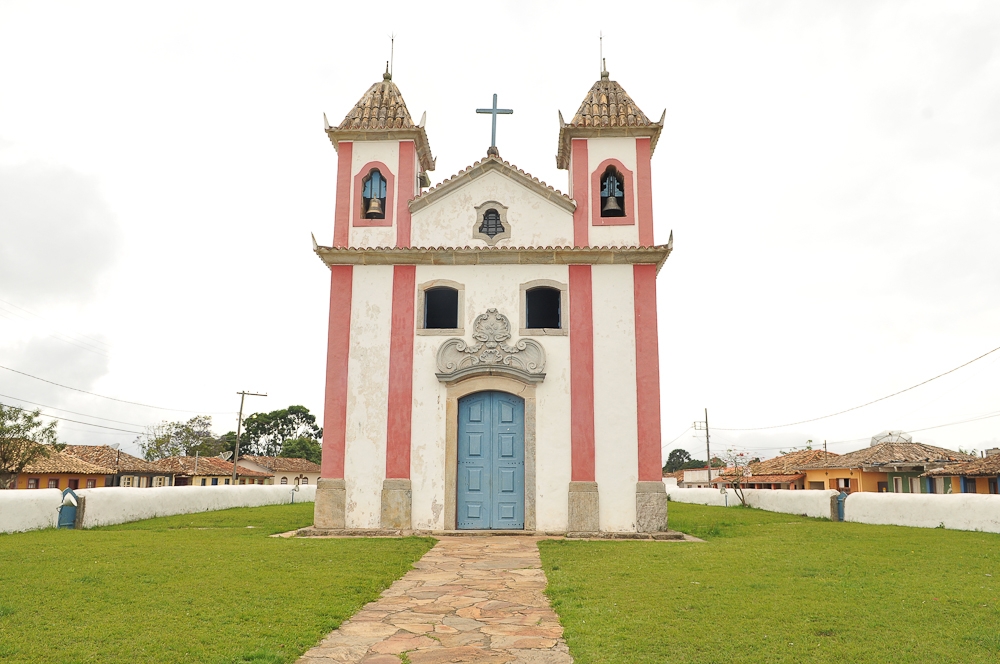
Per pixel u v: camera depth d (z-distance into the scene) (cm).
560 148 1853
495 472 1609
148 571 956
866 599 808
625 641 669
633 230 1700
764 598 817
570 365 1612
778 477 4569
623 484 1563
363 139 1772
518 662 632
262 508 2409
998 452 3409
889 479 3709
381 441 1602
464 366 1611
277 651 641
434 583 970
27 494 1502
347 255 1664
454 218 1719
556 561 1131
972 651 625
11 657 596
